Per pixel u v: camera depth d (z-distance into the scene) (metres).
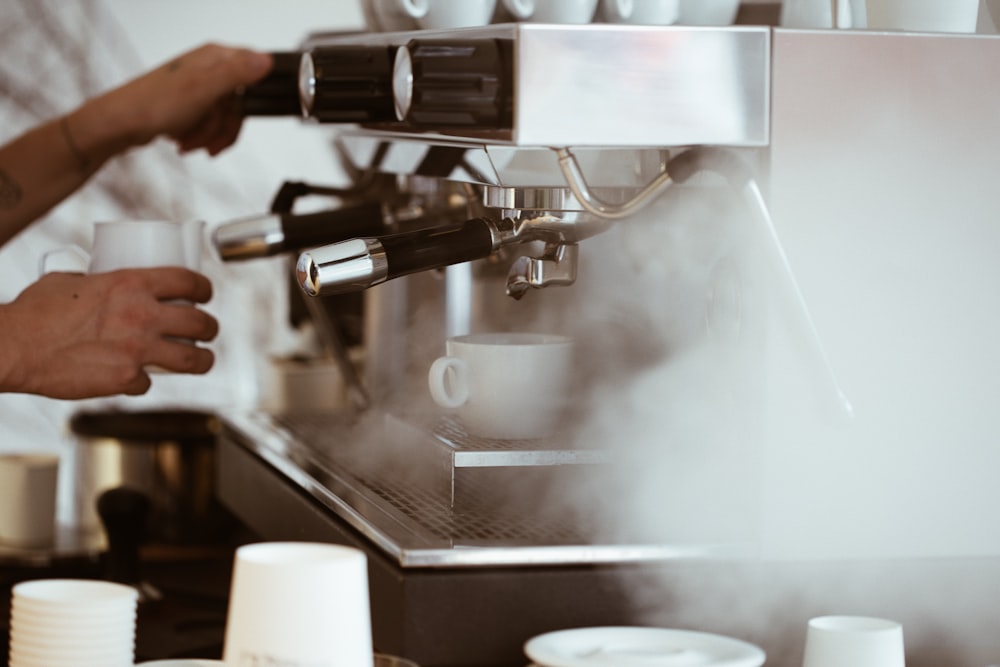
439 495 1.11
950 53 1.01
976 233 1.03
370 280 0.97
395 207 1.42
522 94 0.89
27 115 2.25
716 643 0.93
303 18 2.35
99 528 1.77
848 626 0.93
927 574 1.04
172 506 1.75
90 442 1.78
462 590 0.96
